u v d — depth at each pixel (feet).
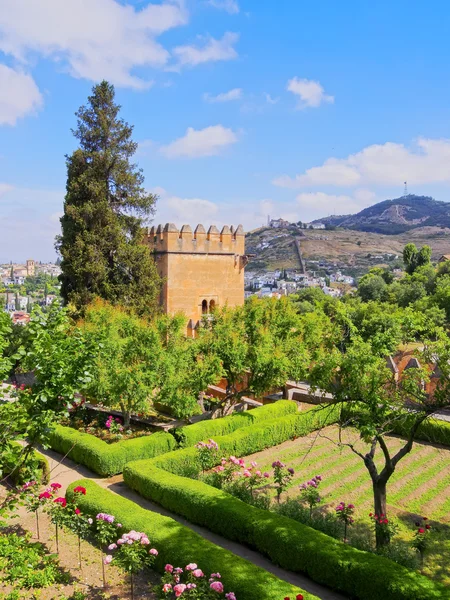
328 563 37.86
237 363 76.18
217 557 37.37
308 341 85.40
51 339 36.27
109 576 38.32
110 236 107.86
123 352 74.54
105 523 41.45
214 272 125.49
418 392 43.04
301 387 98.43
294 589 33.73
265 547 42.14
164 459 59.06
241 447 67.21
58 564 39.42
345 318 50.60
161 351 74.54
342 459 65.92
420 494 55.16
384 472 44.21
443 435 70.38
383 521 42.47
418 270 277.44
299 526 42.86
